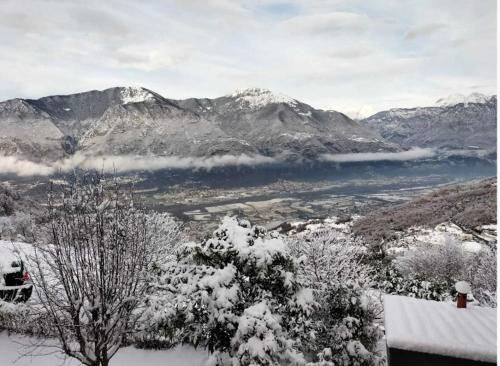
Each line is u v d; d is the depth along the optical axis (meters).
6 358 7.44
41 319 7.27
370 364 7.95
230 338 7.05
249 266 7.29
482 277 20.41
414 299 7.00
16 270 8.93
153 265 7.63
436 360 5.04
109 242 5.98
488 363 4.77
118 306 5.90
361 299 8.59
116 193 6.46
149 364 7.47
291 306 7.38
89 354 5.98
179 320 7.07
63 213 5.90
